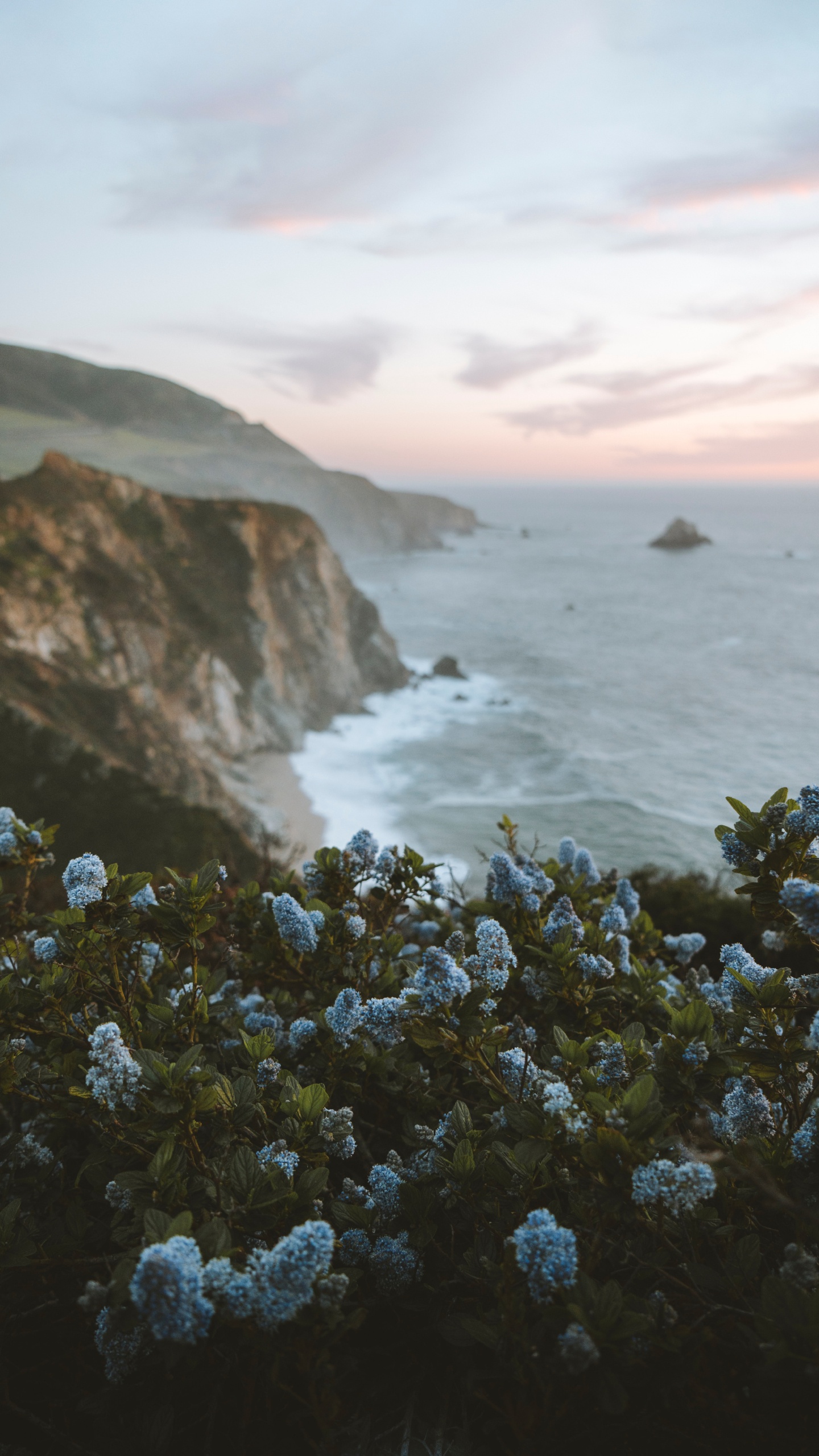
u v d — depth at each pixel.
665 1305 1.62
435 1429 1.85
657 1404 1.64
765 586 172.88
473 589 191.50
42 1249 1.91
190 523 94.00
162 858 47.50
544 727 82.56
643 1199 1.54
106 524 84.19
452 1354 1.91
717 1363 1.64
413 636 132.75
